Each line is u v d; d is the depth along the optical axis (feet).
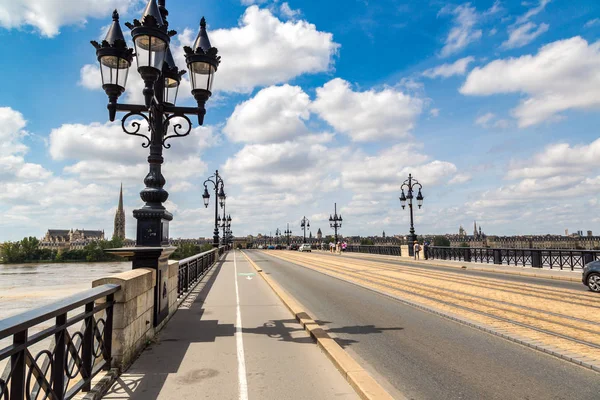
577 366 17.60
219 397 14.08
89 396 13.14
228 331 24.30
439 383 15.66
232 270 75.87
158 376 16.19
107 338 15.87
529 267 69.67
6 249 427.74
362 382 14.70
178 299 36.29
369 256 132.16
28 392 9.29
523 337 22.11
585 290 41.96
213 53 24.23
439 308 31.76
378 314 30.45
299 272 71.67
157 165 23.95
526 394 14.47
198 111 24.97
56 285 149.79
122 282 16.66
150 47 21.04
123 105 23.35
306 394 14.38
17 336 9.00
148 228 22.61
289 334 23.54
